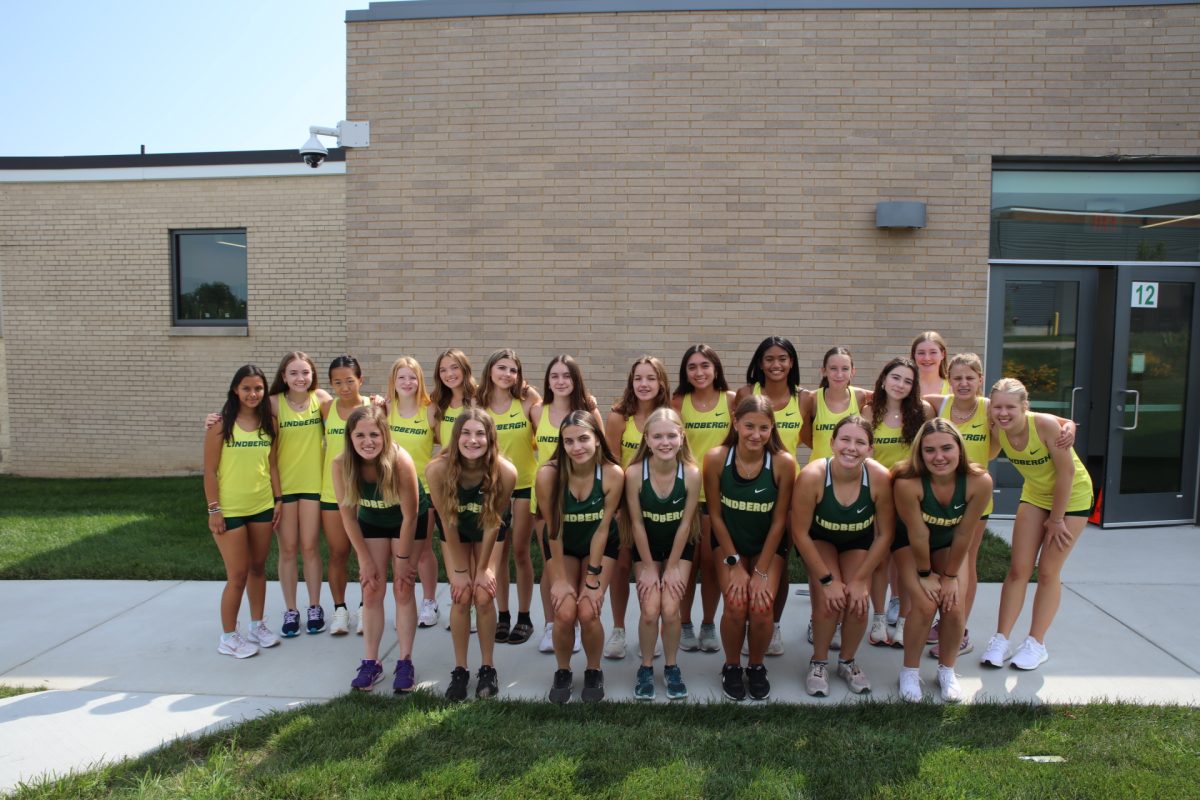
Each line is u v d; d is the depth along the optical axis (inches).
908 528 145.4
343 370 174.6
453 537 146.9
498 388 183.3
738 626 146.9
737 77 267.0
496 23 272.8
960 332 267.7
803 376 270.1
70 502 342.3
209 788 114.8
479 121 274.2
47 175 436.5
